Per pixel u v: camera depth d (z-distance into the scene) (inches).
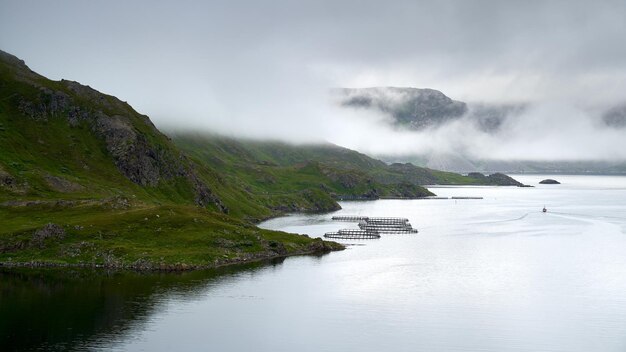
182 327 4005.9
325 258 6761.8
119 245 5925.2
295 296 4916.3
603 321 4407.0
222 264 6003.9
